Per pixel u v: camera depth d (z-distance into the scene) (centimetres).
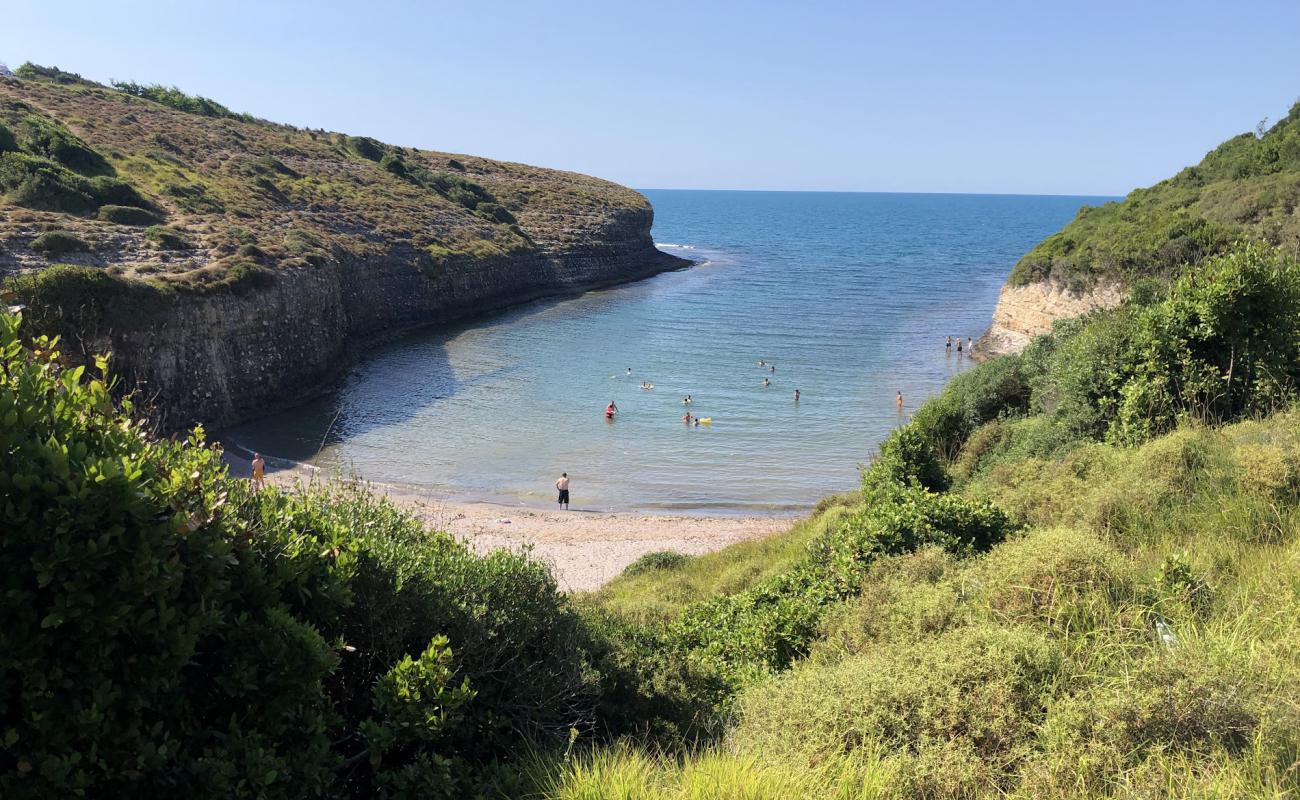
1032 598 594
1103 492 888
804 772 427
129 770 320
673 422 3538
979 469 1661
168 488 366
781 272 9681
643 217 10525
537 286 7719
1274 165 4372
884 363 4703
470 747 492
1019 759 426
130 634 333
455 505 2555
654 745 588
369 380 4272
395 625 501
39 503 324
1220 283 1194
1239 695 405
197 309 3312
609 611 1118
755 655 842
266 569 430
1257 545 678
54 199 4066
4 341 388
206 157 6388
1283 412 1046
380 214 6694
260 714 379
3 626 306
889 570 827
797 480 2881
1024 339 4788
